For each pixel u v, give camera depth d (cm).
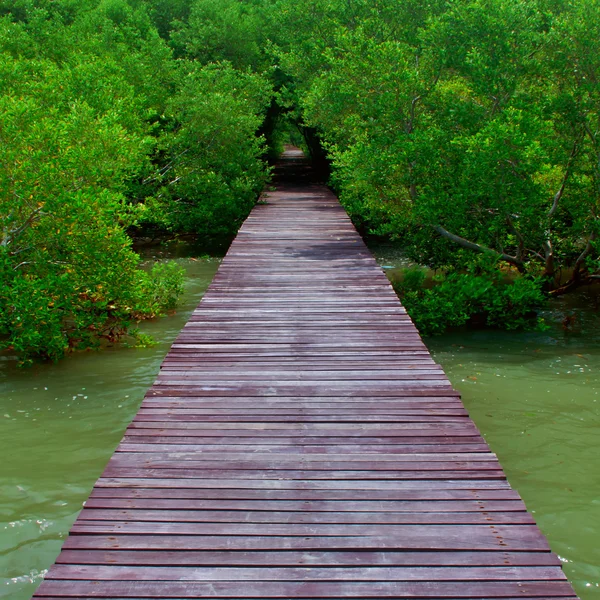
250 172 1942
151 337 933
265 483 381
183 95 1822
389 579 295
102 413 652
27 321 777
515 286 1048
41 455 555
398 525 338
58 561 306
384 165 1136
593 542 429
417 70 1175
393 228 1249
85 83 1423
